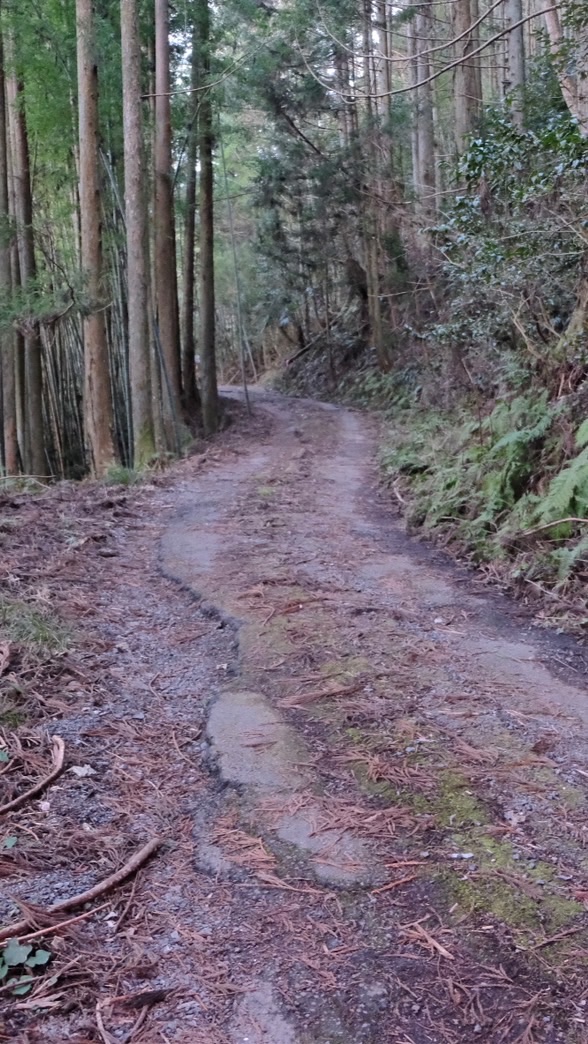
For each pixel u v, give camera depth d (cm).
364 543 729
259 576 595
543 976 200
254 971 202
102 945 211
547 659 437
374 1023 186
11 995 191
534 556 581
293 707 366
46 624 439
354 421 2058
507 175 762
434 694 384
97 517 816
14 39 1414
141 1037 180
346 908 227
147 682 400
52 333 1727
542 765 313
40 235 1839
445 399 1421
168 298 1731
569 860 250
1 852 247
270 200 2433
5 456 1622
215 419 2112
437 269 1520
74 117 1511
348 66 2123
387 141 2080
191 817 279
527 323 819
